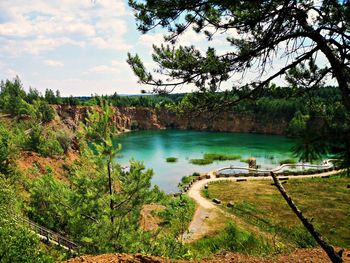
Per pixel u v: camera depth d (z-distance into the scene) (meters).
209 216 33.38
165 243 12.24
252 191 44.25
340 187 44.59
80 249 11.78
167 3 6.41
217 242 21.67
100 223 11.21
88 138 12.48
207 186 47.34
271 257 9.46
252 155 76.50
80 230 12.01
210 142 101.00
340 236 27.02
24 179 25.22
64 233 16.09
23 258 7.74
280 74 6.29
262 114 121.56
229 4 5.94
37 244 8.35
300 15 5.94
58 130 60.81
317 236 4.39
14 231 8.04
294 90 7.14
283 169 60.03
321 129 2.65
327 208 35.34
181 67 6.87
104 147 11.93
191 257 10.91
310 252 9.58
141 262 8.30
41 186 15.95
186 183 51.00
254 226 30.23
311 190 43.44
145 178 11.84
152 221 26.55
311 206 36.22
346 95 4.25
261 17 6.40
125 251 10.98
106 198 12.04
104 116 12.08
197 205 37.75
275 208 36.16
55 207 13.16
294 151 2.70
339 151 2.57
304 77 7.31
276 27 6.54
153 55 7.12
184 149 87.62
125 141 106.31
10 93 119.50
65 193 13.08
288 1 5.92
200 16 6.88
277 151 81.69
